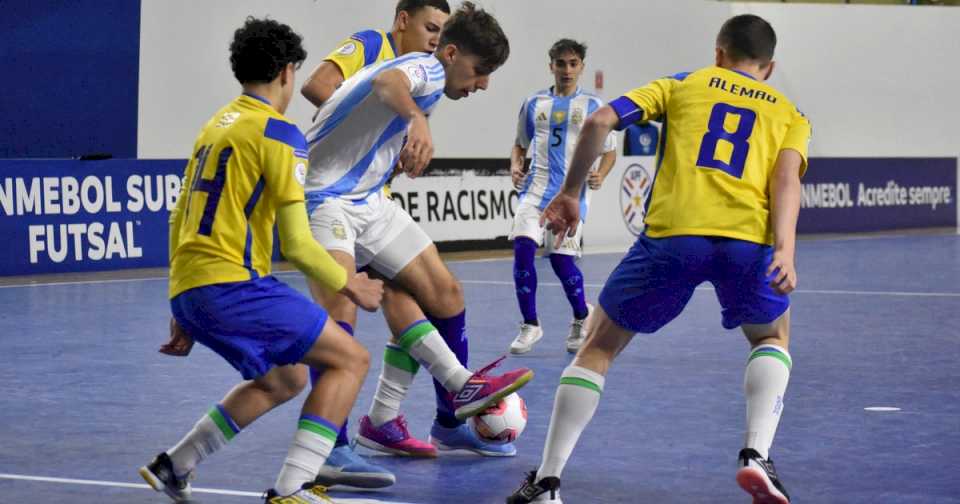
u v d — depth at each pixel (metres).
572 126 10.13
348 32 18.89
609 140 10.16
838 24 25.36
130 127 16.97
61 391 7.57
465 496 5.15
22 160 15.05
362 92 5.49
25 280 14.59
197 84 17.53
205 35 17.55
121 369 8.41
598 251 19.83
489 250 19.61
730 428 6.55
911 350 9.40
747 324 4.96
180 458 4.90
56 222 15.37
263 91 4.70
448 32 5.70
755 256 4.74
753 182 4.77
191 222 4.55
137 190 16.14
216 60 17.69
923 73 25.94
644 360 8.95
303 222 4.48
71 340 9.84
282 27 4.70
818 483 5.32
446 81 5.75
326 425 4.68
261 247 4.59
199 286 4.50
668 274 4.77
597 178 10.02
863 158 24.91
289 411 6.99
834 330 10.56
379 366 8.62
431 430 6.05
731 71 5.01
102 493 5.11
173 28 17.25
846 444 6.12
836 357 9.04
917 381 8.00
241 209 4.50
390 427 5.91
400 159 5.17
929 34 25.89
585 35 21.97
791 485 5.29
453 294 5.86
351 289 4.54
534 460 5.86
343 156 5.59
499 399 5.58
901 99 25.89
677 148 4.84
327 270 4.50
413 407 7.14
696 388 7.77
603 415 6.91
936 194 26.14
